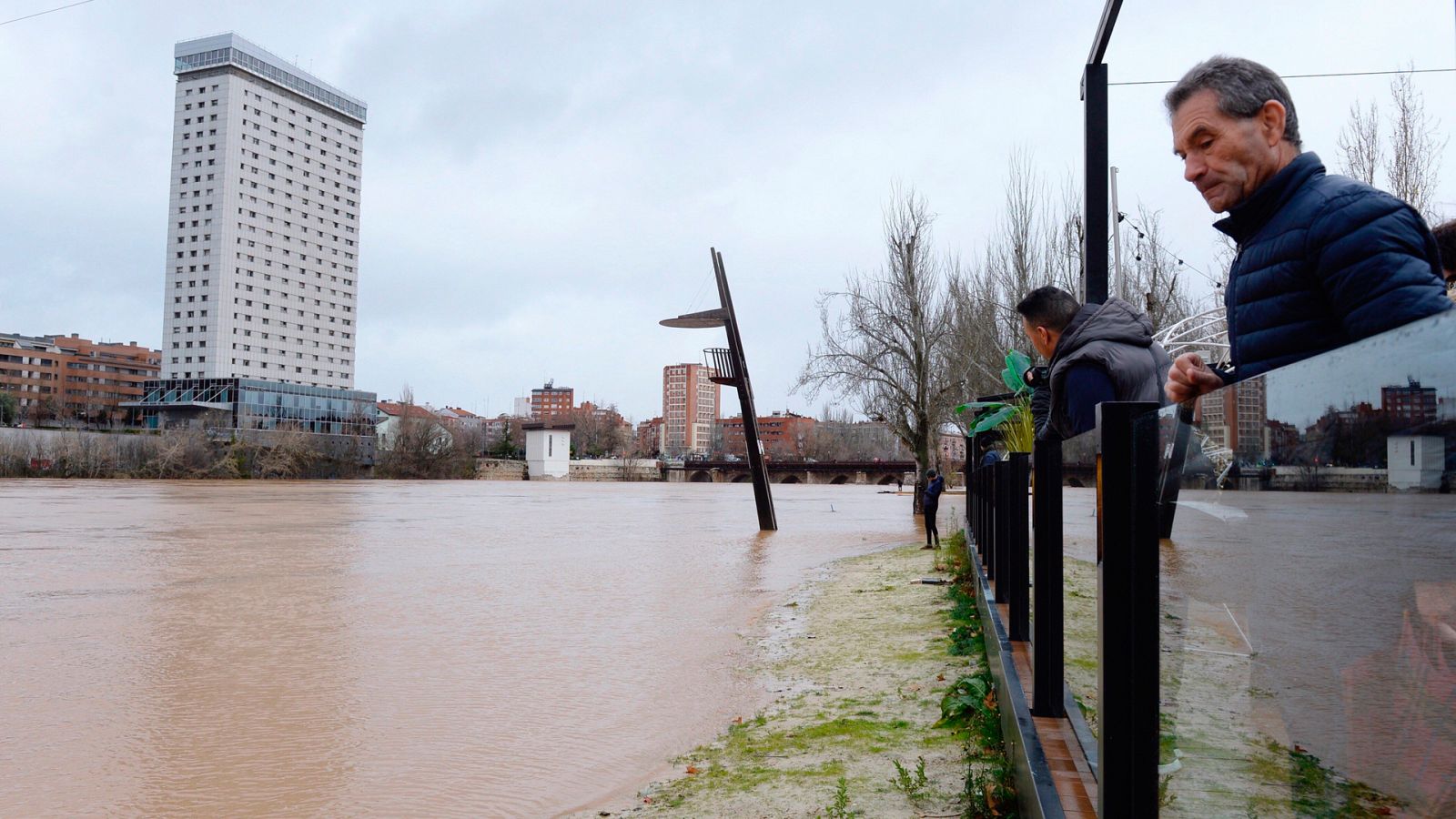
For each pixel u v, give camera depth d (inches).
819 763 220.8
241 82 4699.8
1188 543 56.8
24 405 4906.5
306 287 5172.2
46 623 491.5
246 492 2336.4
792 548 930.7
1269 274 85.1
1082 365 122.7
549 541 1031.0
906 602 481.4
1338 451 36.6
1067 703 116.6
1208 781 54.4
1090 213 203.2
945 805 179.3
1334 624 38.3
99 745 277.0
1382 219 76.5
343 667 383.2
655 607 544.1
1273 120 87.1
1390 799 35.0
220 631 469.7
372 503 1888.5
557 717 301.7
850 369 1371.8
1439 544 29.6
